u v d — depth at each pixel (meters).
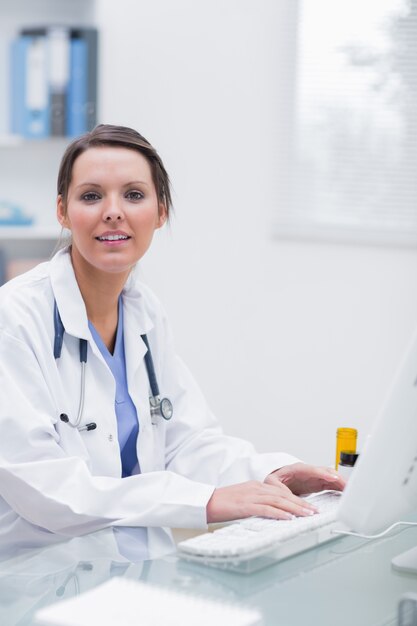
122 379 1.74
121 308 1.79
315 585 1.11
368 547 1.27
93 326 1.73
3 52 3.67
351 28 3.42
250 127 3.51
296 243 3.50
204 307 3.60
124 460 1.74
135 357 1.75
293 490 1.59
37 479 1.42
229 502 1.38
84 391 1.64
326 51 3.45
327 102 3.46
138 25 3.55
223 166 3.54
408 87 3.39
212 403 3.62
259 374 3.57
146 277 3.63
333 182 3.48
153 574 1.12
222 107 3.53
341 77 3.45
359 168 3.45
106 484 1.43
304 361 3.52
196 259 3.59
